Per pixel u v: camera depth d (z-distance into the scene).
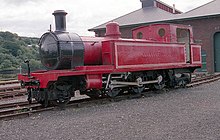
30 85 9.48
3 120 7.70
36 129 6.61
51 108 9.10
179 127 6.20
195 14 28.23
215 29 27.02
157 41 13.30
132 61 11.41
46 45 9.84
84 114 8.22
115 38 11.75
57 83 9.42
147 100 10.52
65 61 9.59
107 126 6.59
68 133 6.12
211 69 27.44
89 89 10.23
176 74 14.28
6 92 14.03
